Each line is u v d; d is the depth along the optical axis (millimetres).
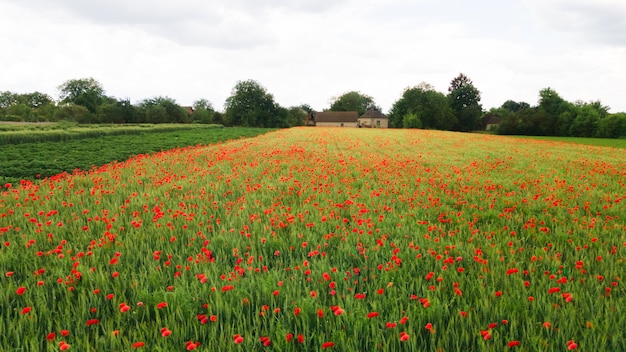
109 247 5449
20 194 9664
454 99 118062
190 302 3820
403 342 3152
